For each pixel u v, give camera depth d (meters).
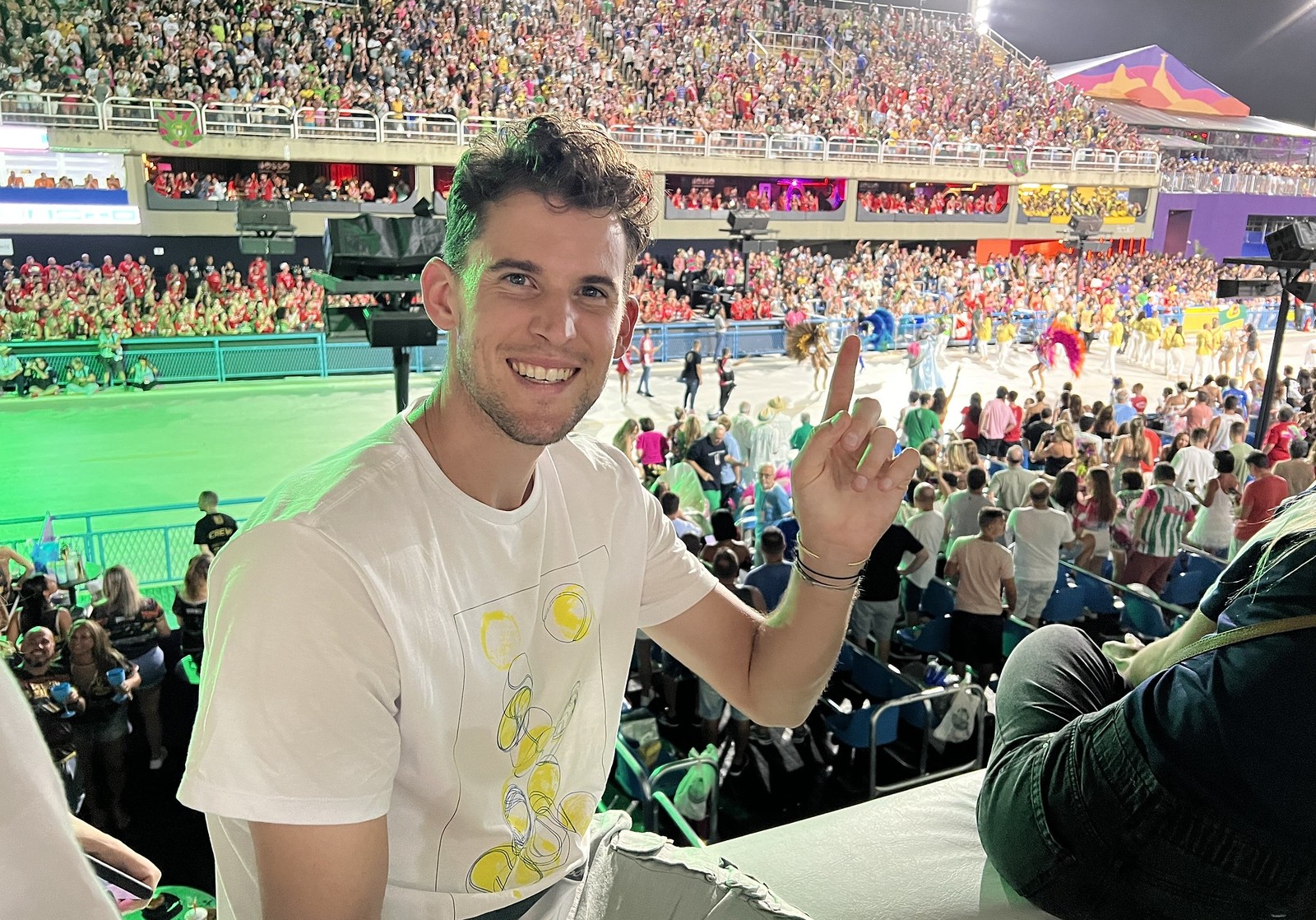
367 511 1.22
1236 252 41.00
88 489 13.38
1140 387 15.63
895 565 7.21
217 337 19.31
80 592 8.68
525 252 1.25
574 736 1.56
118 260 23.67
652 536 1.73
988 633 7.23
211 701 1.12
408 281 5.34
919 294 27.64
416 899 1.37
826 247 34.00
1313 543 1.57
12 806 0.66
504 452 1.34
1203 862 1.63
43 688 5.71
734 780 6.50
